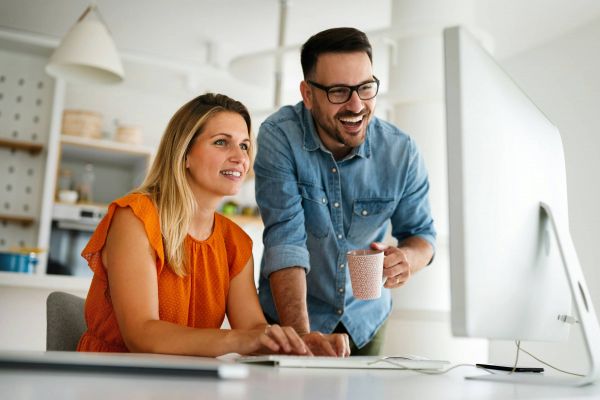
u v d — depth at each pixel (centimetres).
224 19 432
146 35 462
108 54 342
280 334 111
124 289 131
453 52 79
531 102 106
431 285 292
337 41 157
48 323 141
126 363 65
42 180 488
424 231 187
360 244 180
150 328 123
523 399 63
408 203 184
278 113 179
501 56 455
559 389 81
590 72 395
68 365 64
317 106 163
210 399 51
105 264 139
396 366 104
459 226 75
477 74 82
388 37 290
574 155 398
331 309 179
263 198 172
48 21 450
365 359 102
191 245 149
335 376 82
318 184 173
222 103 158
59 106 486
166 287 142
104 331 137
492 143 84
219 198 154
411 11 316
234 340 114
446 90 78
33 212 489
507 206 86
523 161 93
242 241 162
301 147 171
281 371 86
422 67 298
